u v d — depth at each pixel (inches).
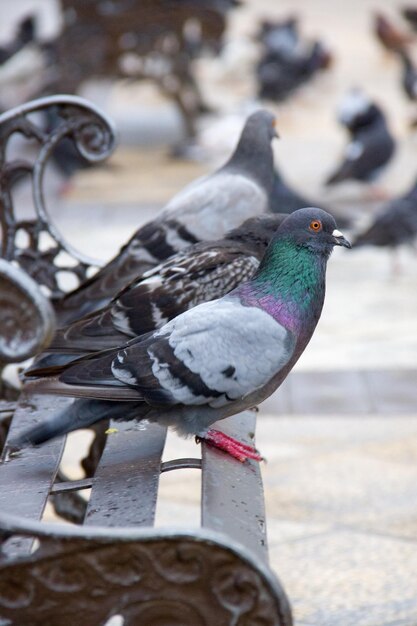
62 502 309.3
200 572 173.8
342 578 314.5
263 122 407.8
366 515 360.2
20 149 1037.8
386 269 721.0
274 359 230.8
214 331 229.8
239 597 173.8
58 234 342.0
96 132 340.8
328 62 1417.3
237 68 1536.7
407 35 1654.8
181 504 372.8
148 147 1119.0
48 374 235.5
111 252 709.3
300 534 346.0
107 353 236.8
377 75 1552.7
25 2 1909.4
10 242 341.1
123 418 236.5
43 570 175.9
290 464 408.2
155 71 1061.8
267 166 409.7
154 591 175.5
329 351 544.4
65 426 231.1
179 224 354.3
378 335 570.9
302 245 237.6
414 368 513.3
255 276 242.5
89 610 176.9
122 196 899.4
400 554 329.4
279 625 173.8
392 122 1253.1
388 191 949.8
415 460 409.4
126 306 275.7
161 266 286.5
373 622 287.1
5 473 233.1
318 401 474.9
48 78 1067.3
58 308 314.8
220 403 233.1
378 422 451.5
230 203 365.7
